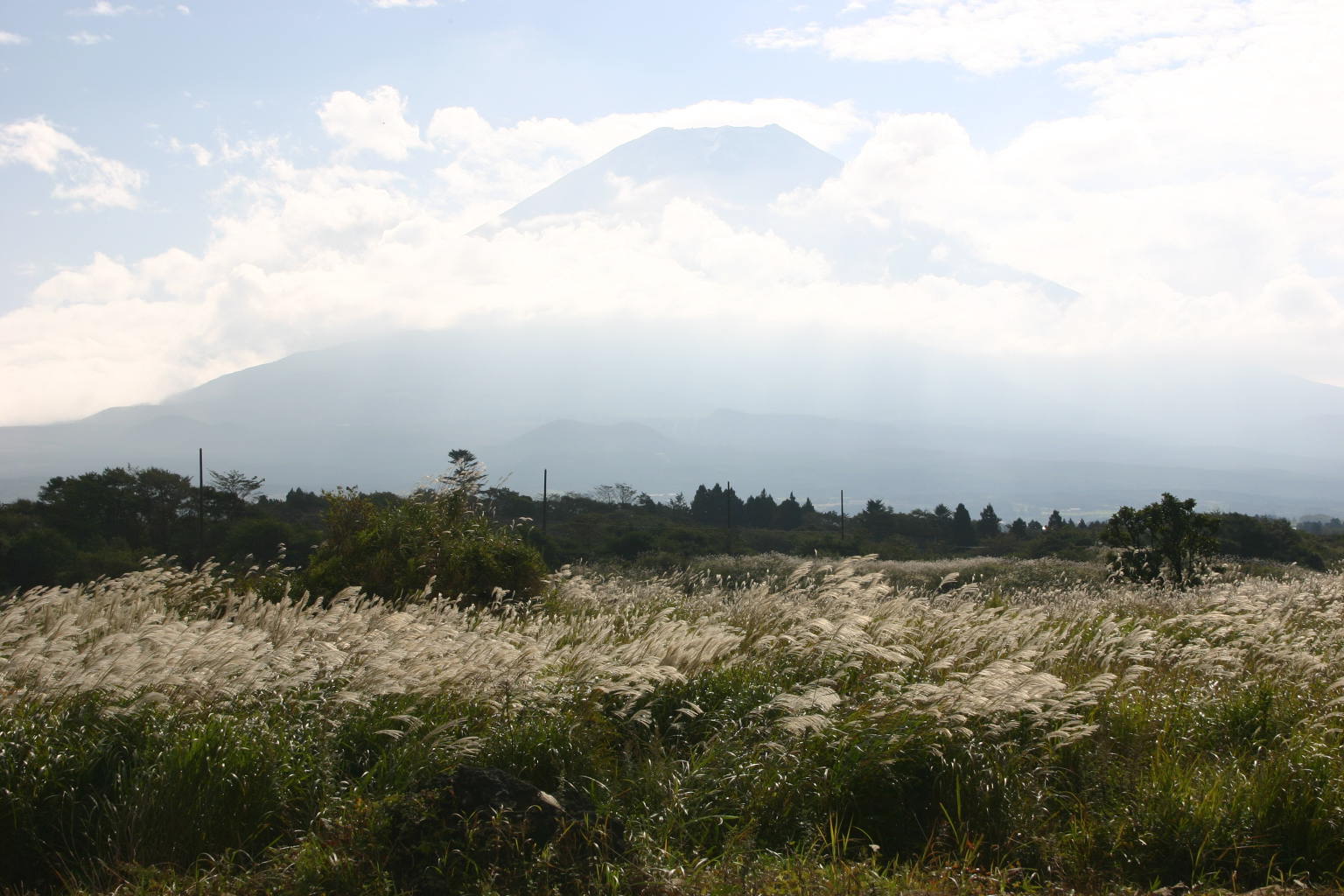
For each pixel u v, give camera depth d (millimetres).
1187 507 21453
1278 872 5211
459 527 16266
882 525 71625
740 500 79312
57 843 5301
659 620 10453
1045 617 9898
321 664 7312
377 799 5457
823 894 4602
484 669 6961
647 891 4523
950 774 5816
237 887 4723
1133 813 5551
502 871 4496
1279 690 7523
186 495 43312
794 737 6098
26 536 31375
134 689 6012
